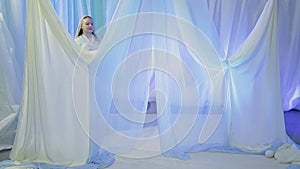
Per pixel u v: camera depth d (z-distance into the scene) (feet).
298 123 10.98
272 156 7.81
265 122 8.63
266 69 8.50
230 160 7.63
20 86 9.38
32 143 7.47
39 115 7.31
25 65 7.36
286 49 12.14
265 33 8.36
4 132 8.77
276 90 8.61
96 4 10.05
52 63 7.27
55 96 7.30
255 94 8.62
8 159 7.74
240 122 8.70
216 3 10.02
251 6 10.11
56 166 7.08
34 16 7.14
